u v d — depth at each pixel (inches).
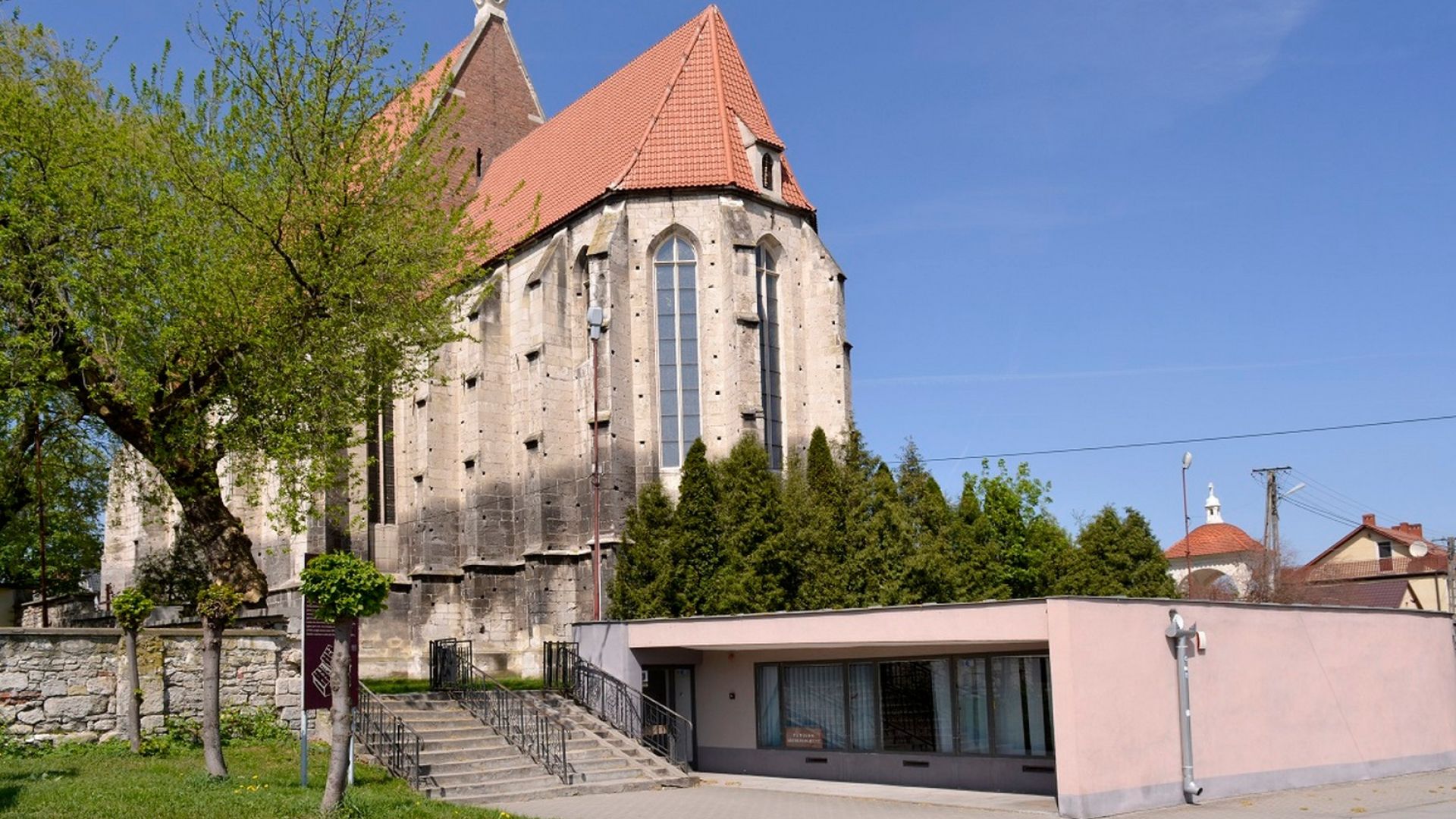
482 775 1088.8
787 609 1616.6
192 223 1155.3
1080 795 913.5
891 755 1157.1
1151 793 975.6
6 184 1141.7
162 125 1206.3
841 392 2090.3
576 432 2054.6
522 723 1192.2
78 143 1166.3
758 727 1268.5
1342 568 3863.2
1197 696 1037.2
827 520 1665.8
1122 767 955.3
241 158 1195.9
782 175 2172.7
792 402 2096.5
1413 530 4028.1
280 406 1179.3
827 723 1214.9
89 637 1152.8
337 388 1198.3
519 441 2149.4
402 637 2193.7
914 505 1854.1
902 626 1026.7
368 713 1170.0
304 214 1174.3
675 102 2154.3
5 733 1092.5
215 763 983.6
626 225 2052.2
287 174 1178.6
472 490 2149.4
